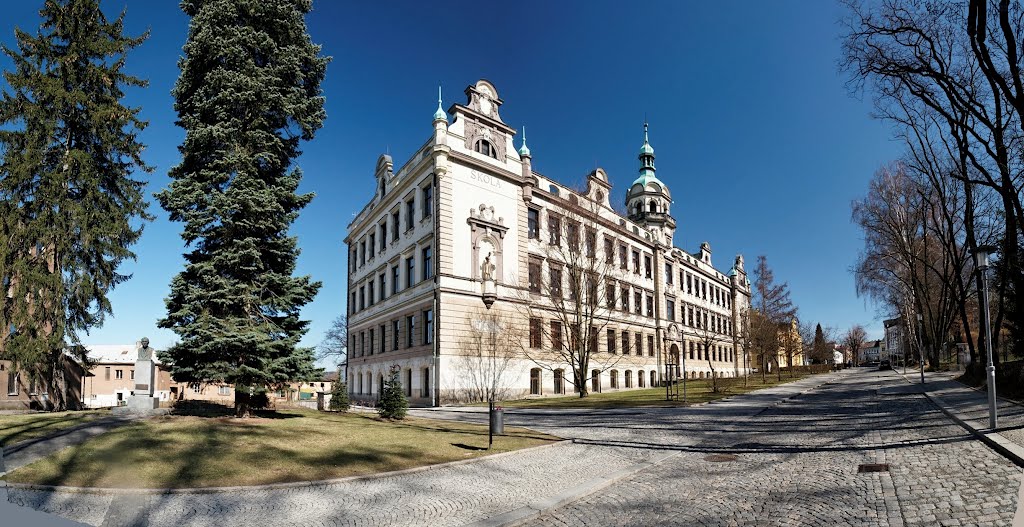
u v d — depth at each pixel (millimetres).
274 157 18281
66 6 23406
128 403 17062
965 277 40969
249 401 17031
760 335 50688
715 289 73375
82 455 9891
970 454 9484
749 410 21344
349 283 50219
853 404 21750
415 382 33594
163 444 11156
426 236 33281
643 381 48000
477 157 34438
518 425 18281
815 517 6598
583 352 34594
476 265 33312
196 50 17969
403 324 36344
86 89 23984
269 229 17734
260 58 19250
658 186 59938
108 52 24062
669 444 13312
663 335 52406
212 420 15266
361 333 45562
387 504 7812
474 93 35281
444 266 31641
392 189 39031
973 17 15000
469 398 31594
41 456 9906
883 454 10227
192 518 7016
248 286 16766
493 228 34531
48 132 22531
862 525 6152
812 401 24781
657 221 58219
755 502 7488
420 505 7766
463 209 33125
